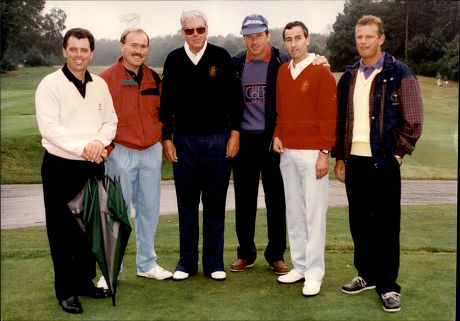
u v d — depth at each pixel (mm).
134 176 2918
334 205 3623
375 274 2779
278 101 2852
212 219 2984
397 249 2619
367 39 2562
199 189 2994
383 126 2568
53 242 2562
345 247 3322
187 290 2809
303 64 2725
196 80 2795
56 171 2537
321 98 2686
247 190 3086
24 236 3107
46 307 2553
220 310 2529
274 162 3020
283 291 2789
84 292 2734
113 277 2555
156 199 2982
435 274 2869
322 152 2705
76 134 2559
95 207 2508
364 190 2707
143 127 2848
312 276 2756
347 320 2420
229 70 2830
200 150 2902
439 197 3172
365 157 2658
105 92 2674
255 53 2914
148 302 2641
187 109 2838
